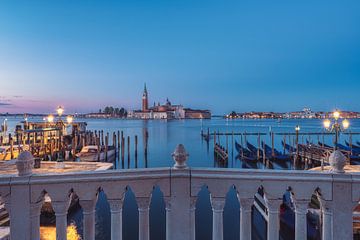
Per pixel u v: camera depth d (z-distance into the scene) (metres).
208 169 3.67
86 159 35.00
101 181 3.62
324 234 3.63
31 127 48.47
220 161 41.16
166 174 3.65
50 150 36.97
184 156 3.70
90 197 3.60
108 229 14.54
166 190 3.66
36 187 3.56
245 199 3.65
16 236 3.53
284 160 38.38
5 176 3.56
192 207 3.67
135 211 16.48
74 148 37.66
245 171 3.66
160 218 15.34
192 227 3.65
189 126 149.88
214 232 3.64
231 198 17.73
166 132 100.62
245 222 3.65
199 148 56.97
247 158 38.44
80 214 15.59
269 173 3.63
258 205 13.71
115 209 3.63
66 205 3.62
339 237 3.56
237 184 3.65
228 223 14.52
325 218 3.62
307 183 3.60
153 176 3.65
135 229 14.43
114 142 44.16
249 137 81.69
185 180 3.66
